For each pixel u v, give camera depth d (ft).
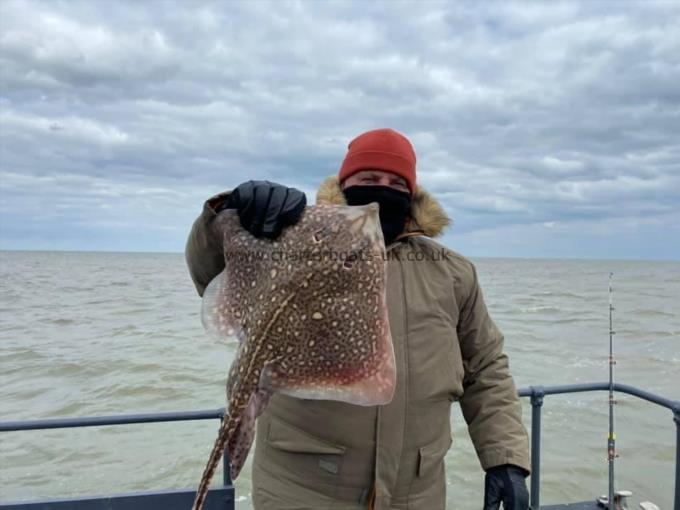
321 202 4.63
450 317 4.35
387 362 3.57
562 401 18.35
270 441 4.09
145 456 13.78
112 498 6.20
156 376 22.72
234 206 3.81
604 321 42.24
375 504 3.86
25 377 22.91
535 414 6.93
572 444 14.49
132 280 109.60
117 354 27.27
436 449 4.11
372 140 4.51
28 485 12.30
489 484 4.46
